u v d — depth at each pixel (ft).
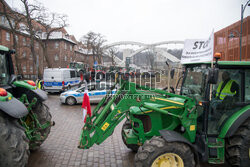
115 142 16.65
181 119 10.98
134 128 12.64
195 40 11.04
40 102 14.51
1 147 8.62
